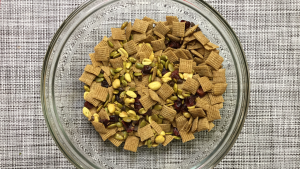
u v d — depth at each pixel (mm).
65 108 282
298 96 288
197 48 262
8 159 283
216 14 267
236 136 264
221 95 260
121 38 259
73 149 280
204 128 245
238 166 286
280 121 289
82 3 267
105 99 250
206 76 256
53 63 278
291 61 288
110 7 283
